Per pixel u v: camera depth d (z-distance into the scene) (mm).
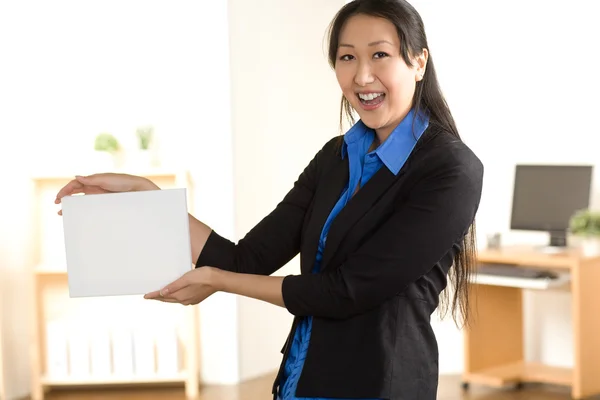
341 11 1957
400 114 1967
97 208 1979
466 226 1940
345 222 1974
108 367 5746
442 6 6055
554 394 5555
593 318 5352
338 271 1926
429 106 2037
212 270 1977
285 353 2068
